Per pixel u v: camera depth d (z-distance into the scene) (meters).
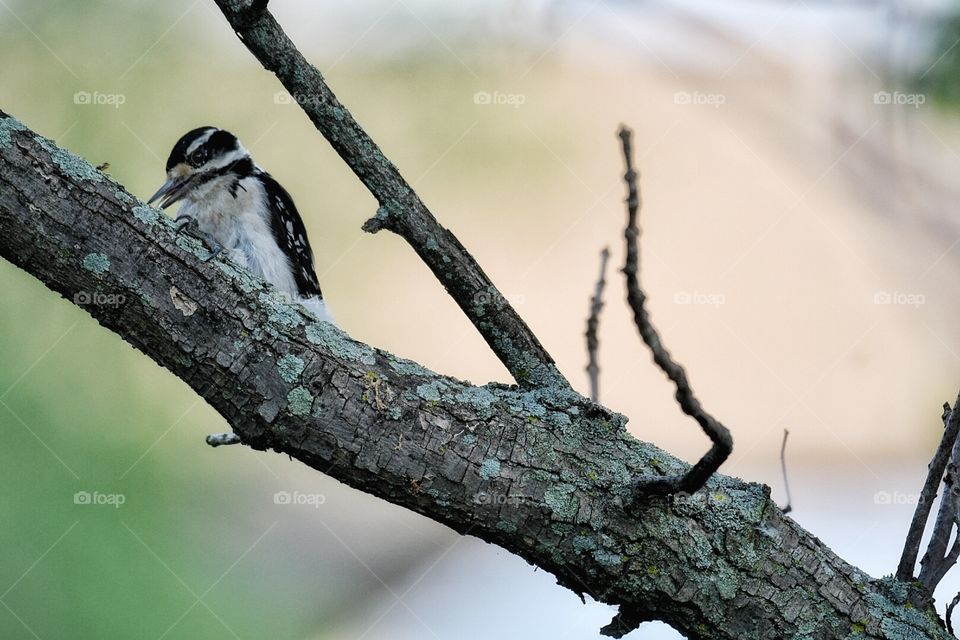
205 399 4.42
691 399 3.79
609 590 4.52
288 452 4.44
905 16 9.98
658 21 12.16
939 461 4.84
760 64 11.90
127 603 9.30
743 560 4.50
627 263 3.68
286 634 10.27
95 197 4.38
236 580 10.34
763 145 12.70
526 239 13.78
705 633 4.55
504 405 4.60
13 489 9.27
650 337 3.73
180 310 4.33
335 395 4.35
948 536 4.88
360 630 10.84
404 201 4.80
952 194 11.04
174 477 9.91
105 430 9.78
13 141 4.35
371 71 12.69
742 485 4.68
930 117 10.25
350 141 4.77
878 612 4.60
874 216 11.82
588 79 13.18
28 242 4.30
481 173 13.23
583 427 4.61
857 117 11.06
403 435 4.37
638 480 4.34
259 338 4.36
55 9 11.11
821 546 4.71
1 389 9.53
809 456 12.56
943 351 12.70
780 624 4.51
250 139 11.73
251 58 11.73
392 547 12.01
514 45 12.73
